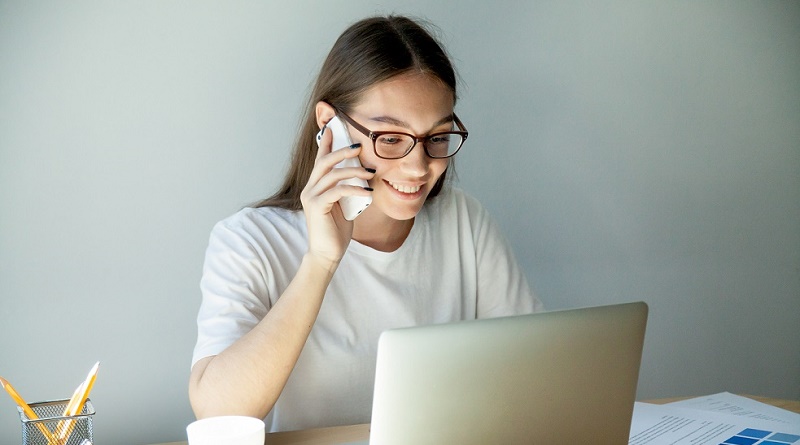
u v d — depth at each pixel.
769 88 2.70
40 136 1.93
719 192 2.67
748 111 2.68
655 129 2.56
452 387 0.87
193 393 1.29
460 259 1.76
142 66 2.00
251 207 1.63
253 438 1.02
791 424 1.34
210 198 2.09
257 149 2.12
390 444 0.87
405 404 0.86
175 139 2.04
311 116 1.57
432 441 0.88
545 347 0.92
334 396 1.55
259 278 1.49
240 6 2.08
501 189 2.38
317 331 1.54
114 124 1.99
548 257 2.46
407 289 1.65
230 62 2.08
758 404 1.46
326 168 1.35
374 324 1.60
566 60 2.42
